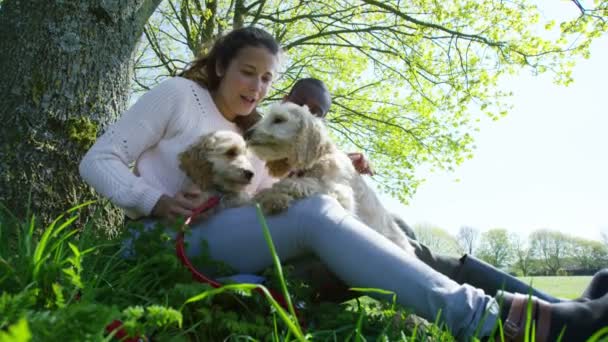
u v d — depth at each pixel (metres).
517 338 2.07
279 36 13.84
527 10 11.52
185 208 2.92
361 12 12.49
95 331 1.36
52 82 4.21
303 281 2.70
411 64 12.63
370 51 13.66
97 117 4.38
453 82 12.23
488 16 11.66
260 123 3.54
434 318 2.21
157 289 2.40
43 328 1.31
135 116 3.31
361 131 15.00
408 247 3.51
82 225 4.11
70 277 2.04
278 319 2.31
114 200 3.04
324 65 15.00
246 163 3.25
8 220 3.28
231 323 2.11
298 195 2.78
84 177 3.18
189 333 2.16
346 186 3.41
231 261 2.77
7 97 4.14
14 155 3.99
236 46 3.62
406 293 2.28
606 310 2.11
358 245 2.41
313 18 12.77
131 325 1.49
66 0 4.35
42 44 4.25
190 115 3.45
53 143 4.12
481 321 2.04
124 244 2.71
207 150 3.23
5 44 4.30
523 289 2.91
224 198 3.13
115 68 4.57
